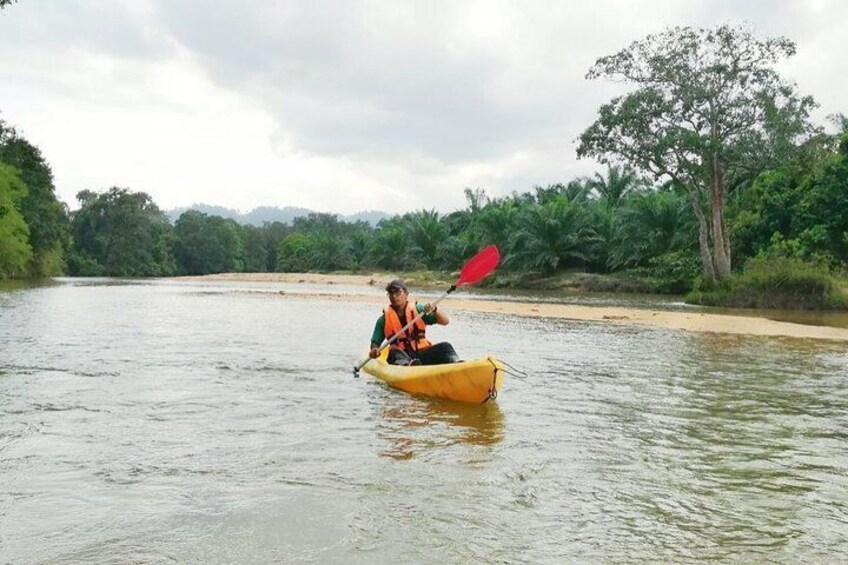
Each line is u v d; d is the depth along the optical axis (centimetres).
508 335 1409
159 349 1105
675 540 356
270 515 384
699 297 2575
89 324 1553
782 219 3203
